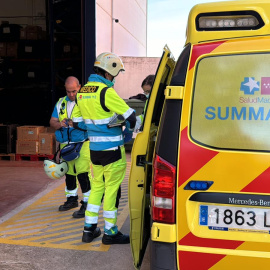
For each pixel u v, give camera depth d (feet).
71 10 31.65
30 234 13.92
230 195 7.34
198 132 7.52
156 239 7.63
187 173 7.48
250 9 7.73
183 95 7.64
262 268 7.27
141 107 32.60
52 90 32.01
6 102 35.19
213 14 7.93
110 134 12.23
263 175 7.26
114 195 12.70
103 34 36.40
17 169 25.55
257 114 7.38
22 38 33.45
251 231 7.34
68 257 11.99
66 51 32.32
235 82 7.50
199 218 7.50
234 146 7.38
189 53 7.86
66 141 15.42
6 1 36.91
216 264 7.42
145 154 9.42
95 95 11.99
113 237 12.92
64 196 19.35
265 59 7.47
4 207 17.29
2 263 11.53
